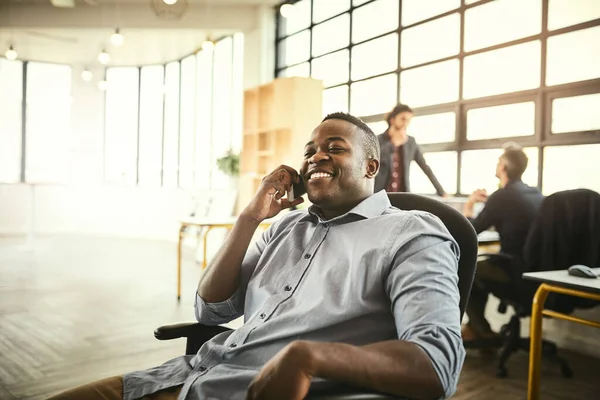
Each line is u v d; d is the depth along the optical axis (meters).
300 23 6.49
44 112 10.47
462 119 4.23
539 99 3.61
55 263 6.58
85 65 10.55
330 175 1.27
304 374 0.82
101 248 8.27
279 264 1.30
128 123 10.63
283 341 1.14
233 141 7.97
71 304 4.34
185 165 9.54
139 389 1.19
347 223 1.24
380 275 1.10
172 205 9.46
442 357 0.91
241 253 1.38
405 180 4.30
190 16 7.37
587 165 3.33
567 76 3.44
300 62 6.50
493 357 3.20
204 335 1.43
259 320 1.21
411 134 4.76
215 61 8.51
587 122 3.31
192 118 9.29
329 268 1.17
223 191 7.61
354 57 5.54
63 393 1.16
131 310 4.17
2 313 4.01
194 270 6.19
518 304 2.96
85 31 7.84
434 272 1.04
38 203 10.54
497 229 3.01
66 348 3.19
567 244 2.68
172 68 9.93
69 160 10.67
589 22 3.29
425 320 0.97
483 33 4.06
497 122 3.94
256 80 7.01
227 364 1.19
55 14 7.64
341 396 0.88
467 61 4.20
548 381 2.77
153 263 6.71
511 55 3.83
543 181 3.62
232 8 7.23
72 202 10.69
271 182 1.40
